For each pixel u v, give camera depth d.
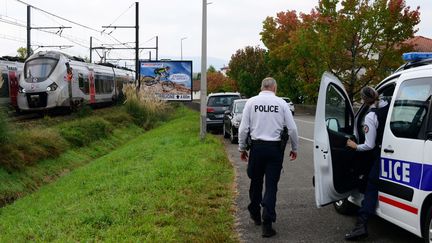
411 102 5.33
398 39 31.42
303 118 35.44
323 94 6.21
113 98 37.84
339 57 32.78
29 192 13.03
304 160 12.80
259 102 6.14
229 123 18.22
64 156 16.73
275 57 49.09
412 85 5.38
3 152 13.55
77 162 16.95
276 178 6.12
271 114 6.09
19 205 10.73
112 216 6.66
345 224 6.69
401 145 5.33
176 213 6.90
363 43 31.94
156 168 10.41
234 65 66.50
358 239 5.96
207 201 7.74
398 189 5.37
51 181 14.39
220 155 12.54
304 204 7.85
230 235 6.14
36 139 15.88
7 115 14.60
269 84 6.23
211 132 23.14
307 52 35.12
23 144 14.79
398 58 31.73
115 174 10.84
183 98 31.27
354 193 6.57
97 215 6.69
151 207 7.13
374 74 32.22
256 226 6.63
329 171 6.20
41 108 25.00
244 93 61.91
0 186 12.23
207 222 6.54
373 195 5.83
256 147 6.12
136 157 13.51
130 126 26.16
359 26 31.61
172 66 31.12
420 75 5.30
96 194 8.76
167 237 5.73
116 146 21.64
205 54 16.67
